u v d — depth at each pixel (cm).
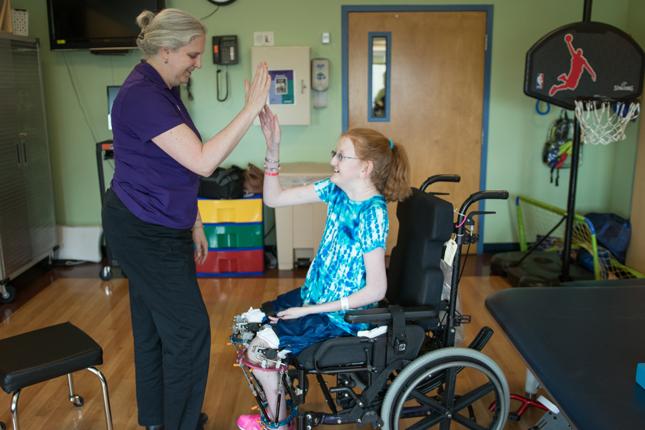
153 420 225
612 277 404
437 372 208
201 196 424
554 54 346
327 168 436
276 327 199
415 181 478
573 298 195
